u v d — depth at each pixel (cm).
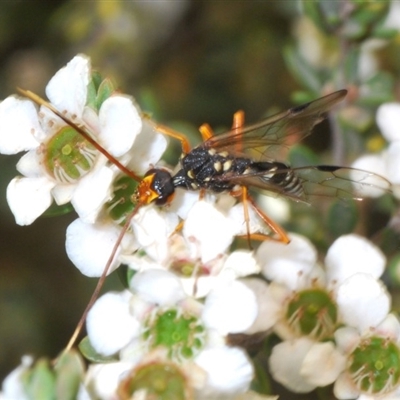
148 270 18
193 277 18
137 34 23
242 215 19
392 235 20
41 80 23
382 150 20
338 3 20
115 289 20
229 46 23
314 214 20
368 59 21
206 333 18
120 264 18
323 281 19
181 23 23
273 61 23
